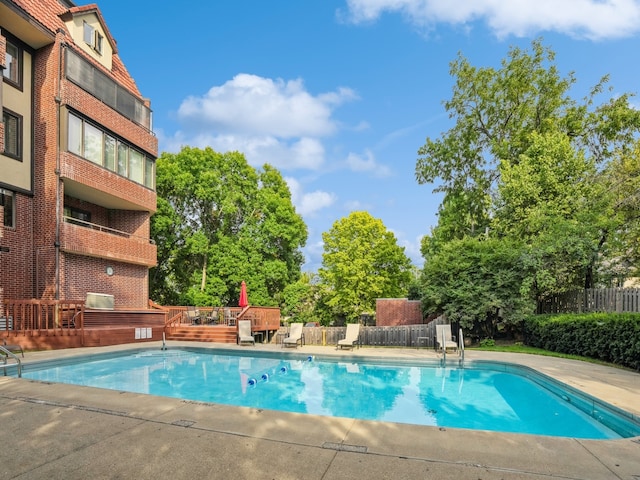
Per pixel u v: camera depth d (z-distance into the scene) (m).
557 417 7.41
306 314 34.03
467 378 11.05
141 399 6.23
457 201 28.17
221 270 27.64
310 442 4.40
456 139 27.75
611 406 6.40
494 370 11.91
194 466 3.78
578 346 12.42
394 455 4.08
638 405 6.33
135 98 19.70
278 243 30.66
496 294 16.66
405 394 9.34
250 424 5.00
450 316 17.17
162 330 18.17
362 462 3.89
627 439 4.70
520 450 4.28
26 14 14.22
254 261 28.30
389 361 12.87
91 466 3.78
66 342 13.55
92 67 16.94
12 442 4.40
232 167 29.42
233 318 20.73
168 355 14.62
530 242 17.78
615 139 22.20
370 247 31.67
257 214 30.72
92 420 5.16
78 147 16.16
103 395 6.48
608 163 19.48
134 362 13.27
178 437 4.53
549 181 17.58
